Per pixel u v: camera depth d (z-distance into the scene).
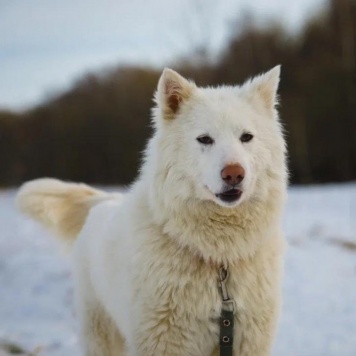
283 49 33.34
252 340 4.51
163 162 4.57
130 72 35.06
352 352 6.34
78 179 34.81
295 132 29.98
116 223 5.00
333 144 29.84
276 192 4.59
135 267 4.48
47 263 11.71
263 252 4.54
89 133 34.62
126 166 33.88
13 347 6.66
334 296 8.34
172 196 4.44
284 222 14.32
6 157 35.84
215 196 4.27
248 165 4.28
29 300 9.19
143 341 4.46
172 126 4.67
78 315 5.77
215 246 4.40
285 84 31.81
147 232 4.50
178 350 4.45
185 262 4.38
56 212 6.39
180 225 4.40
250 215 4.45
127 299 4.58
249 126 4.52
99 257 5.13
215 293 4.39
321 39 32.56
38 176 35.53
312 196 19.38
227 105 4.63
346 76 30.16
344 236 12.09
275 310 4.57
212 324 4.42
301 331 7.07
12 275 10.88
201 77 33.16
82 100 35.50
